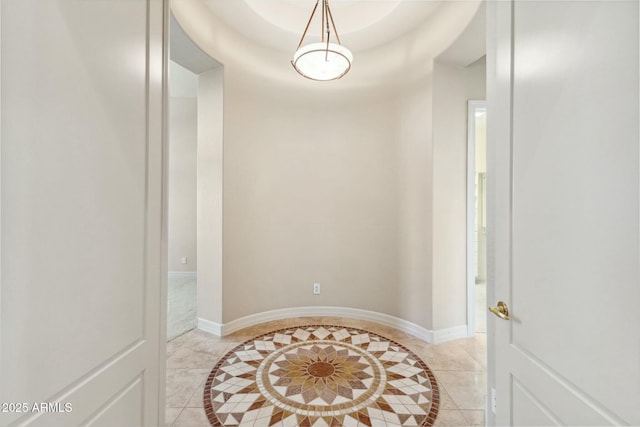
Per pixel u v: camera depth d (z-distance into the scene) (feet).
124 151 3.23
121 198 3.18
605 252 2.19
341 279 11.23
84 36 2.72
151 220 3.70
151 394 3.70
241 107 10.05
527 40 3.06
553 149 2.69
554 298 2.68
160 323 3.91
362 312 11.00
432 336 9.05
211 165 9.73
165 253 4.03
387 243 10.51
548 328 2.76
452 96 9.25
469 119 9.39
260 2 9.11
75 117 2.62
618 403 2.09
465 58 8.86
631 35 2.02
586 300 2.35
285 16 9.68
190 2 8.01
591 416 2.29
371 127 10.75
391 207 10.40
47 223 2.38
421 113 9.40
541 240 2.85
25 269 2.22
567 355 2.53
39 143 2.32
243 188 10.20
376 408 6.03
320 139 11.19
